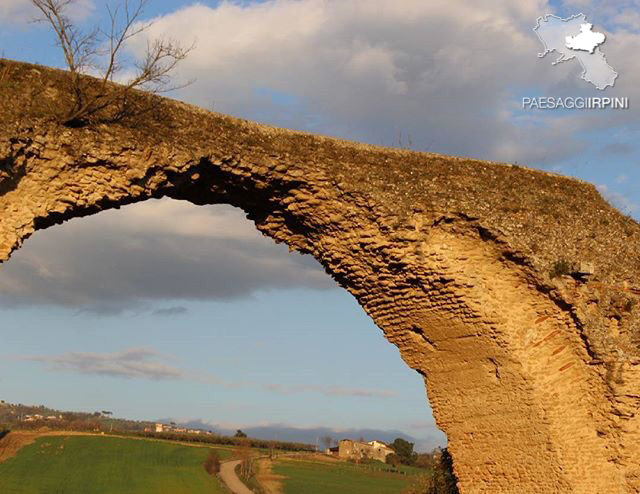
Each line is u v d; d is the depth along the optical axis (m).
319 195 13.55
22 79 11.52
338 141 14.02
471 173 14.75
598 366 14.16
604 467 14.23
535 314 14.26
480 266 14.10
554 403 14.10
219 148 12.69
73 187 11.59
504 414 14.52
